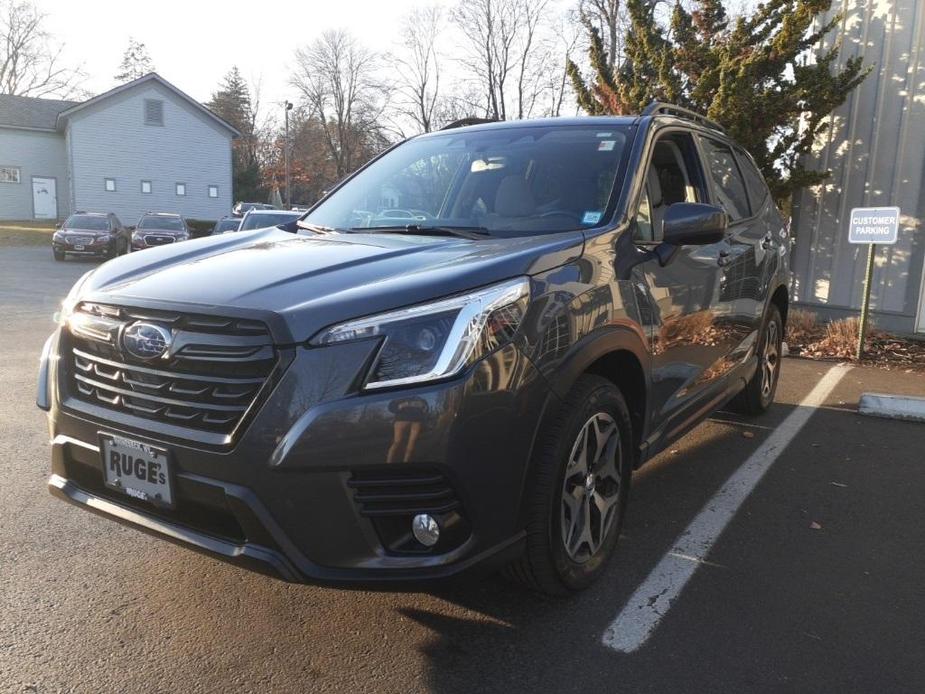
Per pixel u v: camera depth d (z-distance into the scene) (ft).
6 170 132.16
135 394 8.11
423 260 8.71
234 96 272.72
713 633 9.08
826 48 32.89
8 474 13.69
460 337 7.55
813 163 32.94
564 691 7.90
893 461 15.76
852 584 10.41
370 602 9.62
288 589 9.90
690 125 14.26
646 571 10.68
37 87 199.00
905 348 28.68
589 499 9.60
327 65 219.20
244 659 8.36
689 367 12.36
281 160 231.09
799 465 15.42
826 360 27.22
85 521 11.82
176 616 9.20
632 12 37.76
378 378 7.32
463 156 12.89
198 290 8.08
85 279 9.43
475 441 7.59
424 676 8.12
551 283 8.66
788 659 8.56
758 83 33.37
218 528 7.93
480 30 164.66
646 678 8.14
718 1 36.86
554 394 8.45
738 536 11.94
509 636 8.91
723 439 17.16
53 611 9.23
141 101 127.54
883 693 7.97
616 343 9.48
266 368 7.43
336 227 12.14
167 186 132.16
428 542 7.69
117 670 8.09
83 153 124.36
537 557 8.72
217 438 7.54
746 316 15.29
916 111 30.12
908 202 30.50
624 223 10.60
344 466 7.28
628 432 10.27
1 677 7.91
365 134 220.64
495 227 11.07
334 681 8.00
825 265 32.71
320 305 7.49
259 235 11.46
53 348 9.34
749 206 16.34
